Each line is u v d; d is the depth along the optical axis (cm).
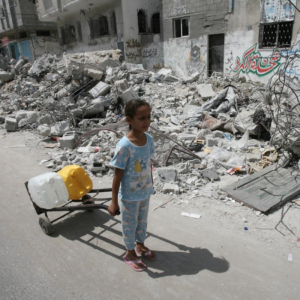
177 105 903
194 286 257
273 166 471
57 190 329
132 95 838
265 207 358
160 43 1553
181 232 334
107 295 252
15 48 3150
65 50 2438
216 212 369
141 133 247
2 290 262
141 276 272
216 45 1301
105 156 562
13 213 398
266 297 242
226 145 594
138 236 289
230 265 280
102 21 1938
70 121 812
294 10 966
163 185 438
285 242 307
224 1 1185
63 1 1925
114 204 253
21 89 1381
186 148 552
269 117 584
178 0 1380
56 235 342
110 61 1158
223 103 784
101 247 317
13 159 614
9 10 2714
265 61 1084
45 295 254
